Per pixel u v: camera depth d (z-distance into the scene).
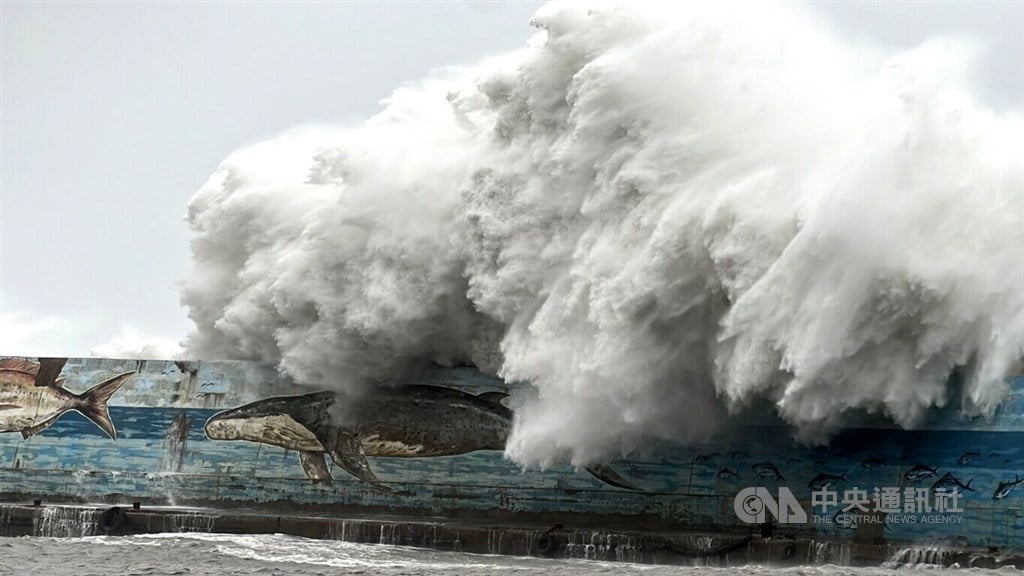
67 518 68.56
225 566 54.53
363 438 70.31
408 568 54.75
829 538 58.91
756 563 57.62
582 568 55.62
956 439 56.50
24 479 74.44
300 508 70.56
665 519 62.78
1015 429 55.31
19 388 75.75
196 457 72.81
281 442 71.75
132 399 74.38
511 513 66.44
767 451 61.03
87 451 74.25
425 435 69.25
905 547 55.81
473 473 67.81
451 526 63.41
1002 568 53.09
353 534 65.00
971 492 56.00
